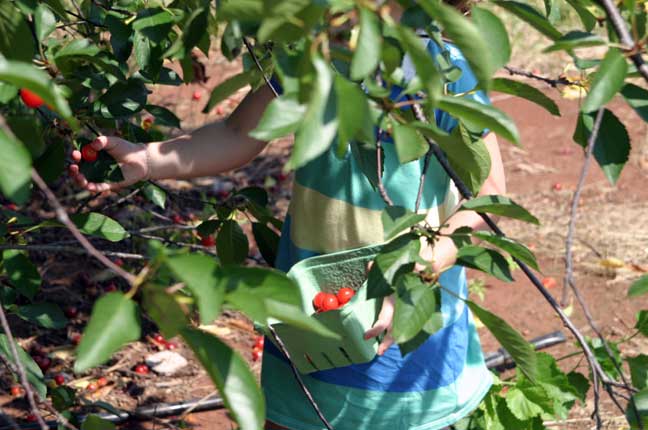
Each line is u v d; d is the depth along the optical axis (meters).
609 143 1.91
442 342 2.75
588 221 5.74
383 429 2.77
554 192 6.11
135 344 4.63
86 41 2.45
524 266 1.99
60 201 5.46
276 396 2.86
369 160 2.04
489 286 5.19
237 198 3.13
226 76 7.48
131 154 2.74
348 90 1.38
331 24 1.56
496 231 2.03
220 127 2.83
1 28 1.93
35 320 2.70
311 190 2.68
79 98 2.61
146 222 5.19
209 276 1.43
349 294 2.54
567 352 4.62
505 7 1.96
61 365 4.43
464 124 2.00
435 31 2.07
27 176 1.40
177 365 4.46
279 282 1.54
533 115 7.21
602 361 3.31
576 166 6.46
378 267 1.92
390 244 1.96
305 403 2.81
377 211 2.63
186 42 2.18
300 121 1.49
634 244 5.45
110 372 4.41
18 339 4.56
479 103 1.65
